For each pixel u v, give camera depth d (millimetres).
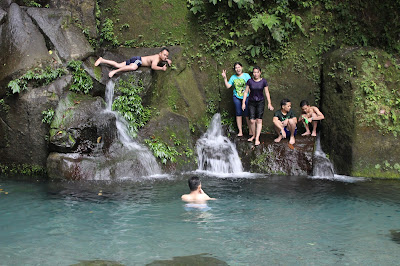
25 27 9125
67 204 6082
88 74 9227
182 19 10852
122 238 4707
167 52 9750
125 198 6449
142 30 10984
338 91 9477
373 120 8844
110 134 8383
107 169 7910
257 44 10484
